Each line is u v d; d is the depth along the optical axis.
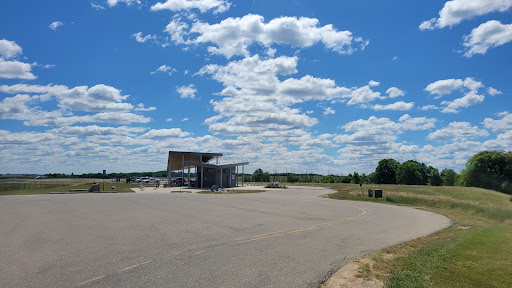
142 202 25.34
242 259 7.82
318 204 25.81
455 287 5.73
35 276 6.39
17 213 17.52
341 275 6.65
